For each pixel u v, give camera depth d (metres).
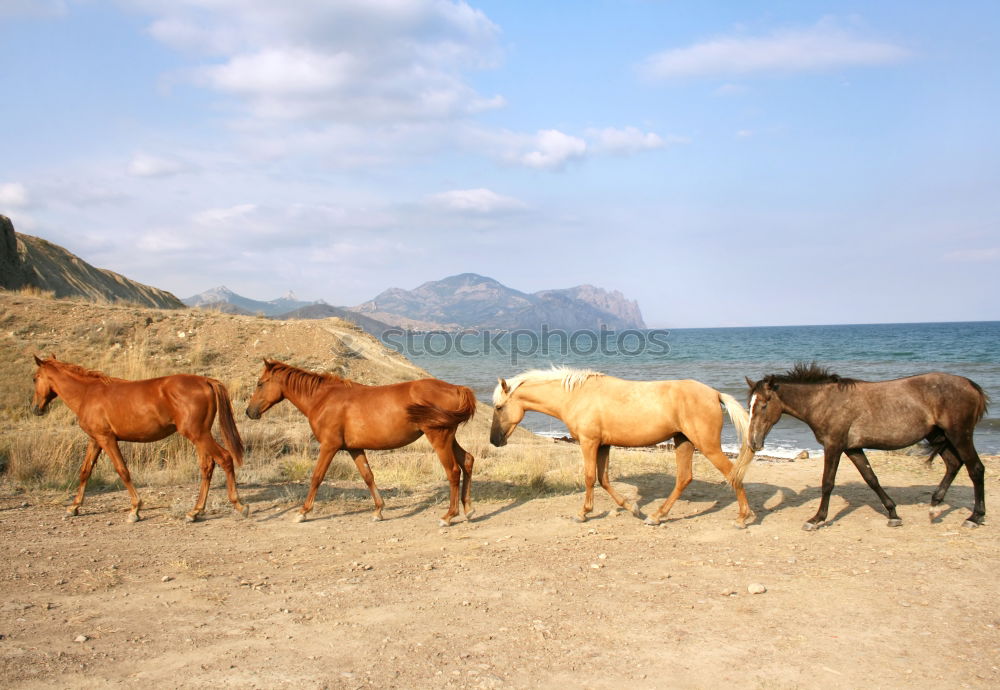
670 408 7.58
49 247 50.88
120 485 10.04
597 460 8.34
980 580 5.61
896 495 8.96
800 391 7.36
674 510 8.55
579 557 6.52
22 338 19.78
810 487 9.70
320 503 9.15
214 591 5.61
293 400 8.29
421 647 4.41
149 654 4.32
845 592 5.39
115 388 8.05
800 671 4.05
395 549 6.95
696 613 5.00
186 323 22.69
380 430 7.93
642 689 3.83
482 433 18.44
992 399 27.42
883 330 180.38
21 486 9.70
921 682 3.91
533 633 4.64
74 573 6.05
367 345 24.12
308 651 4.36
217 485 10.27
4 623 4.81
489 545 7.05
